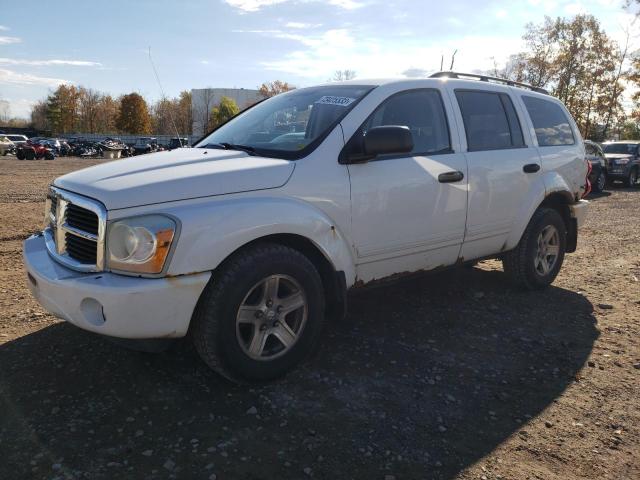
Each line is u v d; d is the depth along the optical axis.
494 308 4.89
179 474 2.48
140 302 2.77
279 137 3.87
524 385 3.49
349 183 3.57
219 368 3.12
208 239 2.92
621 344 4.20
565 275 6.30
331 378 3.44
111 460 2.55
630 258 7.28
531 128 5.17
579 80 37.50
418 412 3.11
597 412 3.19
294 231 3.26
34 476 2.43
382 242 3.81
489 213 4.59
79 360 3.57
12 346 3.78
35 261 3.30
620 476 2.62
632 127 45.16
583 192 5.85
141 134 87.12
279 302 3.28
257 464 2.57
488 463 2.68
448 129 4.34
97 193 2.96
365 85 4.07
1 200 12.02
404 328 4.34
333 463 2.61
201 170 3.17
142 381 3.31
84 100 99.12
